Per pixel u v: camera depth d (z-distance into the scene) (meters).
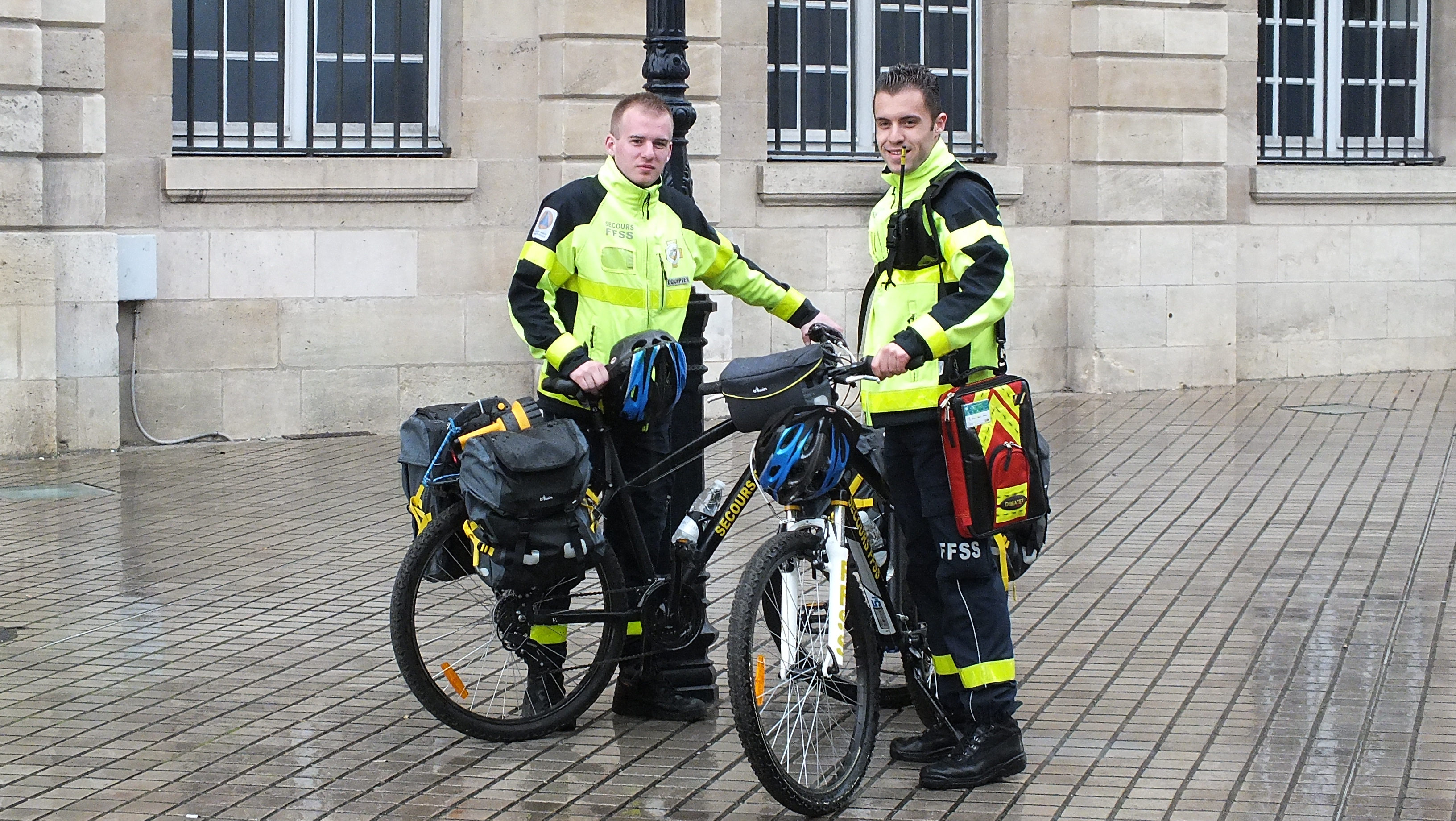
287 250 11.06
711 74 11.73
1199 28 13.28
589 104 11.43
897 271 4.93
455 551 5.15
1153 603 6.91
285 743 5.19
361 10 11.45
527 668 5.41
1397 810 4.58
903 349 4.58
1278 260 14.16
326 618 6.69
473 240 11.50
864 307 5.18
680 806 4.68
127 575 7.40
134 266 10.55
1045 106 13.23
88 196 10.38
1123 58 13.12
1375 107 14.81
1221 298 13.63
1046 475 4.96
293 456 10.55
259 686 5.78
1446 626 6.52
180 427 10.94
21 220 10.08
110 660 6.09
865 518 5.11
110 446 10.58
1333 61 14.63
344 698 5.64
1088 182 13.23
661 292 5.34
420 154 11.41
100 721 5.39
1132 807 4.64
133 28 10.59
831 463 4.71
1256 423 11.84
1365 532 8.29
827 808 4.60
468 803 4.68
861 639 4.82
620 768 5.00
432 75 11.66
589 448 5.27
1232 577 7.36
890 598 5.12
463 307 11.51
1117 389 13.37
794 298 5.65
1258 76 14.20
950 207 4.76
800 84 12.95
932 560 5.02
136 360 10.80
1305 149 14.56
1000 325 4.96
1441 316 14.77
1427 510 8.80
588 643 5.72
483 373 11.60
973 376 4.92
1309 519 8.61
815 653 4.77
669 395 5.18
